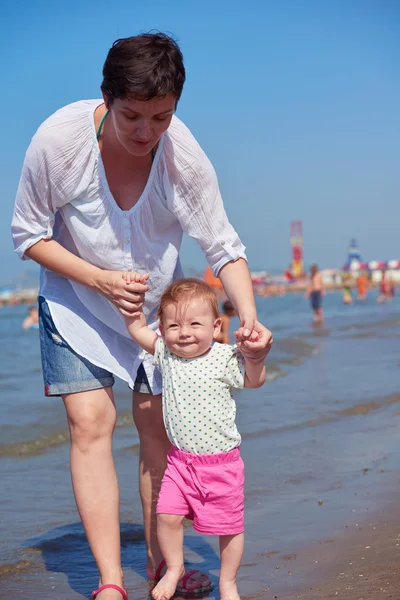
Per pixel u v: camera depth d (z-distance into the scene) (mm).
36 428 6777
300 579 3164
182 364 2945
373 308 37188
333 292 99500
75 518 4297
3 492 4840
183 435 2904
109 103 2682
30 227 3008
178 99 2674
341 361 11977
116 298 2953
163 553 3010
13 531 4055
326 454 5645
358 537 3672
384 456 5465
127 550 3773
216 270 3164
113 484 3000
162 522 2961
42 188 2928
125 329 3113
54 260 3004
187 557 3623
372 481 4773
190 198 3041
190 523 4199
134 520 4246
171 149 2965
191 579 3115
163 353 3000
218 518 2895
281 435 6410
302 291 112312
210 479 2883
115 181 2977
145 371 3168
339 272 124125
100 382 3035
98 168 2918
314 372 10656
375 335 17406
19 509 4469
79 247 3070
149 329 3068
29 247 3020
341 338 16812
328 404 7863
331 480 4883
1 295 92875
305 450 5805
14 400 8477
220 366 2914
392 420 6926
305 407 7730
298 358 12398
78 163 2900
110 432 3049
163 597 2965
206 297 2924
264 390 8961
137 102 2572
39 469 5477
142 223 3018
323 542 3643
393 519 3918
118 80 2562
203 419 2881
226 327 10109
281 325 23922
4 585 3299
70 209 3012
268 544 3672
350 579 3098
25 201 2971
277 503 4410
